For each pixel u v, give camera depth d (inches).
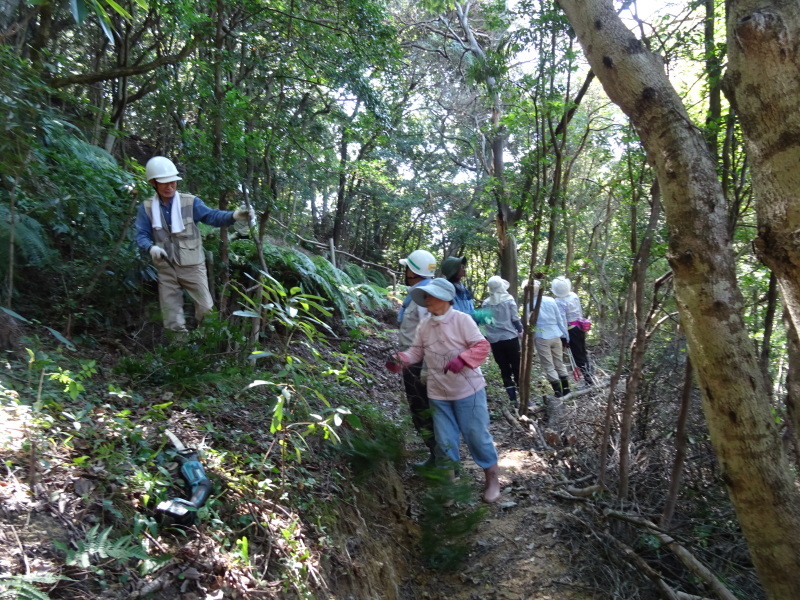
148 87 282.7
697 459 155.3
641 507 148.9
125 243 183.8
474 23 553.9
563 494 159.2
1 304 138.0
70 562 72.9
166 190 164.1
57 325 154.9
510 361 259.9
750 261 175.8
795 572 79.6
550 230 221.1
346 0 237.8
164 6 216.2
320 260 273.1
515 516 157.9
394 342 297.3
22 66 137.5
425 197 639.8
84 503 86.1
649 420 171.0
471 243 618.8
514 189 230.4
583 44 86.1
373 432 170.4
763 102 66.3
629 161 158.9
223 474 108.3
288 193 434.6
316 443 144.6
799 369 88.2
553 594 130.0
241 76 222.1
